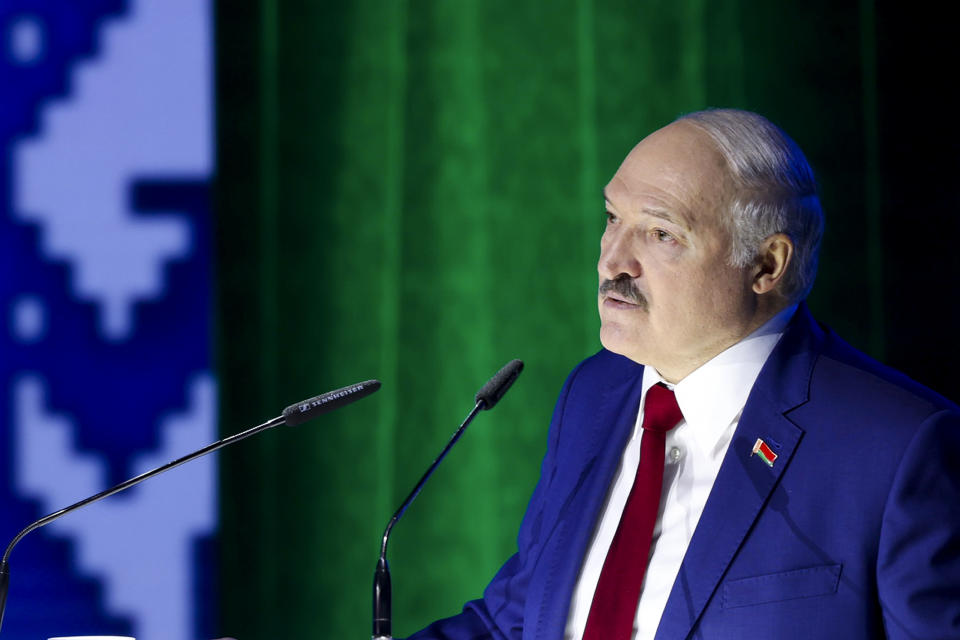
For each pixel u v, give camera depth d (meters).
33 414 12.29
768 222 5.73
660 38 12.38
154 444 12.30
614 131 12.38
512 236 12.43
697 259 5.71
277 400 12.38
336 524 12.37
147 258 12.39
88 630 12.16
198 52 12.47
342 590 12.33
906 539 5.09
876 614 5.18
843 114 12.01
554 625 5.94
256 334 12.39
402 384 12.44
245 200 12.44
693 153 5.76
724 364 5.84
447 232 12.46
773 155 5.80
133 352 12.35
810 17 12.12
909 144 11.85
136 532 12.25
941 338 11.73
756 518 5.41
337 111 12.51
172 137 12.43
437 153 12.48
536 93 12.46
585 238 12.40
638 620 5.62
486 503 12.38
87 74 12.42
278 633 12.27
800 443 5.50
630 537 5.79
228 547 12.28
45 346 12.34
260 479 12.34
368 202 12.49
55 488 12.26
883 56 11.92
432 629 6.63
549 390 12.40
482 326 12.43
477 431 12.41
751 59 12.20
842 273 11.94
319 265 12.46
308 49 12.50
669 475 5.88
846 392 5.56
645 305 5.82
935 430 5.23
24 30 12.45
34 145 12.41
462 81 12.48
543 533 6.40
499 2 12.47
